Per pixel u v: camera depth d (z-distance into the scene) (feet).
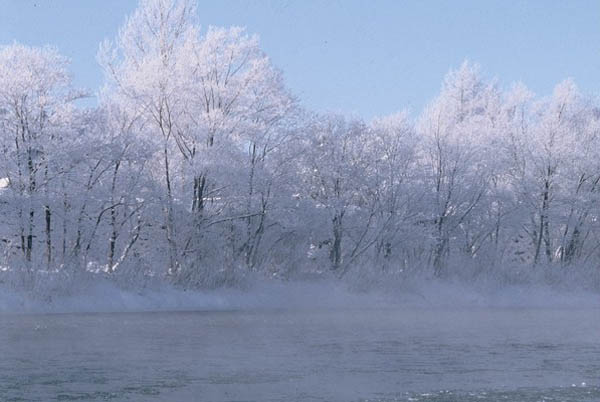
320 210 134.82
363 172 142.61
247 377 44.65
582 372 47.26
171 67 127.85
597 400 38.42
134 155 118.93
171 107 124.98
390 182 146.20
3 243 114.32
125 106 125.80
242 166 123.03
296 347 59.72
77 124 116.78
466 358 53.47
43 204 111.65
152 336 67.87
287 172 132.57
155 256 122.11
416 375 45.78
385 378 44.55
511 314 107.45
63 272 106.73
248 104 129.08
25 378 44.06
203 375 45.24
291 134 132.16
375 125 148.77
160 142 122.42
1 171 112.88
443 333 73.15
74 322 83.56
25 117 113.19
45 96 114.93
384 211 146.20
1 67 113.70
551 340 66.80
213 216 127.34
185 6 129.59
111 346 59.57
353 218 142.31
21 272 103.40
